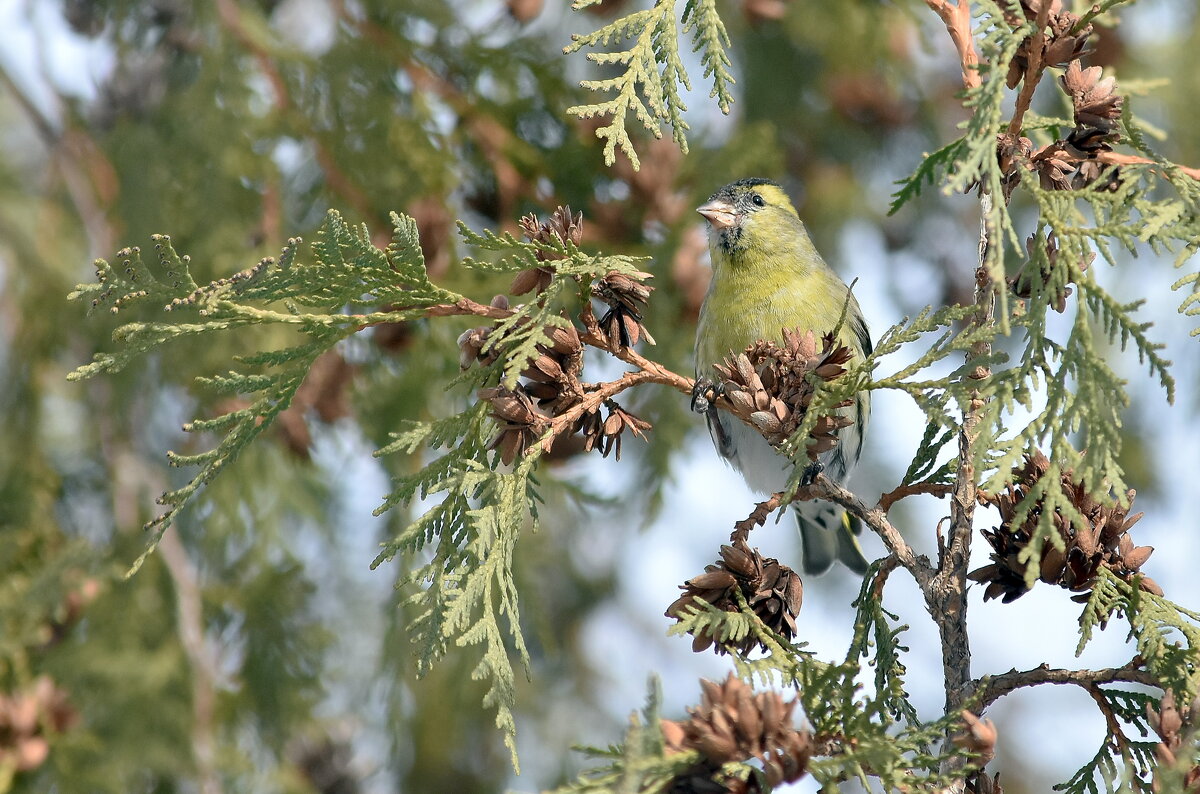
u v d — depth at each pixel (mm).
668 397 6566
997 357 3156
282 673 6578
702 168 6742
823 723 3133
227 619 6617
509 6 6828
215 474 3549
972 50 3746
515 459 3691
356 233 3414
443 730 7613
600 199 6797
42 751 5918
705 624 3432
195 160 6078
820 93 8242
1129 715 3385
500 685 3316
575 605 8703
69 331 6809
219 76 6141
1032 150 3590
